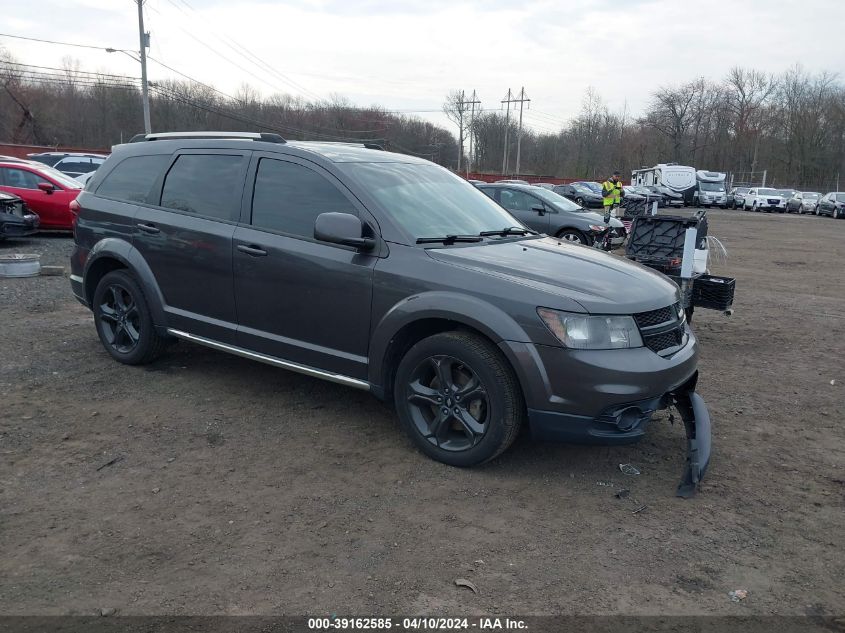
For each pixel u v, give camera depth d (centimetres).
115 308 563
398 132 8012
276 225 458
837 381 598
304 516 342
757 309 938
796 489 391
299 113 6700
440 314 384
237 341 482
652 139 8656
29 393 497
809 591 295
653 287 408
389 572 297
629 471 405
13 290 864
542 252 440
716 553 322
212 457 406
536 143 9200
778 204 4500
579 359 356
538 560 311
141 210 530
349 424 460
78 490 361
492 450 382
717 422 495
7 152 3931
